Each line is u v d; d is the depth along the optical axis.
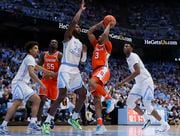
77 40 6.72
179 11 31.42
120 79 23.92
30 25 20.86
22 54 20.06
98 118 6.11
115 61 26.78
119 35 25.09
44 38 23.50
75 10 26.83
